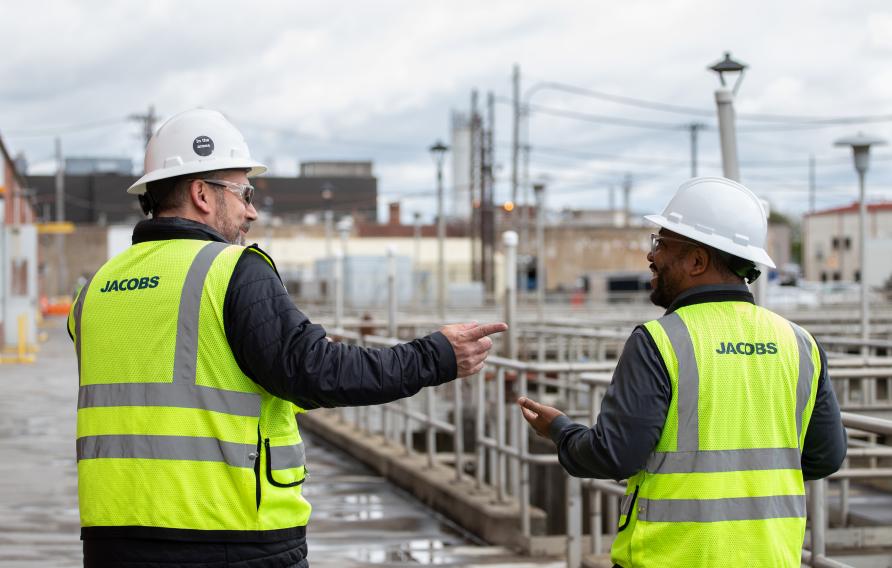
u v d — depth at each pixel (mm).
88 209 89812
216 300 2648
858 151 12992
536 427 3074
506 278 11914
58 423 14297
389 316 13875
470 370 2748
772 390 2727
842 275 86125
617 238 74938
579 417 10773
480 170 51594
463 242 65625
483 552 7195
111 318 2730
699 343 2729
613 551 2812
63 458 11297
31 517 8203
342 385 2592
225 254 2703
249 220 2967
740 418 2695
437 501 8609
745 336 2758
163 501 2607
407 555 7102
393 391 2645
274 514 2652
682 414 2684
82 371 2781
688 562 2648
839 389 9414
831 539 7711
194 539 2602
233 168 2889
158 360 2658
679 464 2678
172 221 2811
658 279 2961
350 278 44688
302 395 2590
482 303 47656
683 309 2801
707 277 2859
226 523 2609
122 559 2623
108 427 2684
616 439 2678
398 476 9781
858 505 8688
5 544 7246
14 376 21266
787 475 2721
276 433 2707
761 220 2885
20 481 9844
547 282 74062
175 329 2662
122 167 96750
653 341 2723
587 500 11773
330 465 11031
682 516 2660
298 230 68875
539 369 7191
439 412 14906
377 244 65438
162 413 2635
